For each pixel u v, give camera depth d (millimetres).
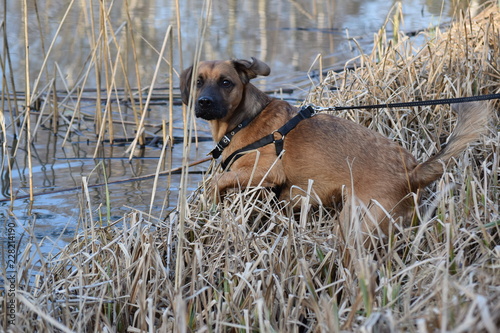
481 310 2863
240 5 17281
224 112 5270
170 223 4836
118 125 9391
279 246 4637
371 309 3422
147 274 4348
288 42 13195
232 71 5336
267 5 17422
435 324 3213
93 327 4156
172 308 3967
